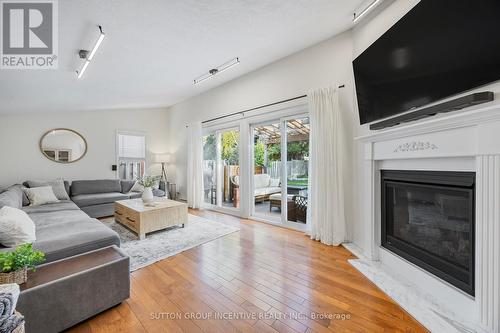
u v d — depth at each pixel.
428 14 1.57
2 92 3.26
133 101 5.17
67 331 1.41
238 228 3.60
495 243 1.29
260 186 4.27
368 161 2.36
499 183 1.26
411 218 2.04
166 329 1.43
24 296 1.25
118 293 1.64
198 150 5.29
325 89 2.92
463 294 1.50
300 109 3.40
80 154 5.16
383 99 2.07
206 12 2.29
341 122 2.88
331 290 1.85
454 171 1.57
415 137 1.79
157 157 6.08
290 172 3.67
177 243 2.92
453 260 1.67
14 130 4.42
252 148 4.30
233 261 2.40
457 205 1.66
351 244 2.83
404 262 1.99
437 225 1.81
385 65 2.01
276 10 2.37
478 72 1.30
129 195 4.78
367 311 1.59
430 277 1.73
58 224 2.42
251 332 1.40
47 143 4.75
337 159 2.86
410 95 1.77
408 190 2.05
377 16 2.35
